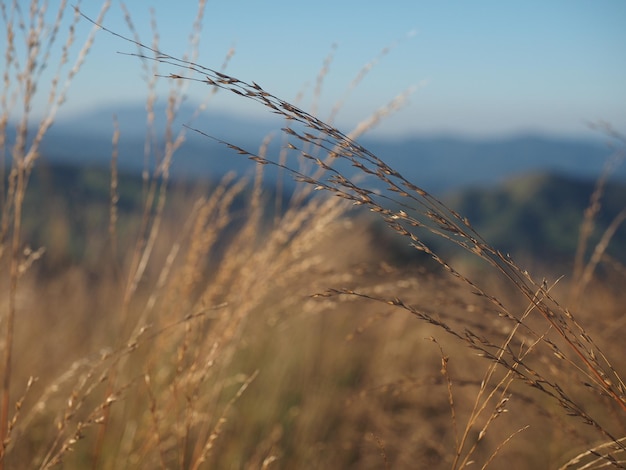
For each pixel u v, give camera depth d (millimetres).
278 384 3742
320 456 3420
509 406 2861
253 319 3598
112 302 4312
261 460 3119
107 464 2412
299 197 2580
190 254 2586
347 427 3676
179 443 2346
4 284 3055
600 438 2420
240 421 3361
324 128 1221
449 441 3365
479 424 3021
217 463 2961
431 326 4625
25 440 2525
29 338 3559
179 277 2596
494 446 2967
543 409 1858
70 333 3949
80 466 2521
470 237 1240
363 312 4965
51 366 3408
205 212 2615
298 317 4215
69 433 2580
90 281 4656
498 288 2600
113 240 2447
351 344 4512
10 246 2150
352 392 3955
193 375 2133
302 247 2447
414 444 3322
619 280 3250
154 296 2529
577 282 2805
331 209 2471
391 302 1319
